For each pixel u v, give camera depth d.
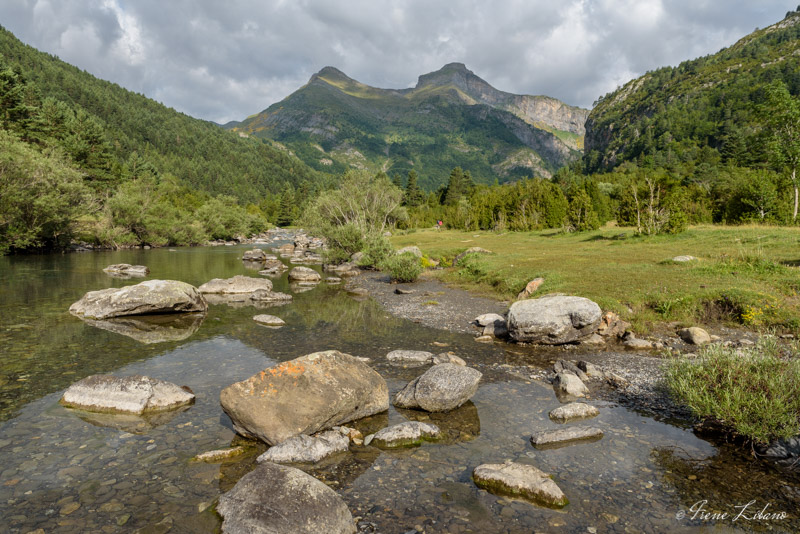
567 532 4.93
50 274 29.06
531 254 30.73
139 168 116.50
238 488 5.26
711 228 34.03
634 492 5.75
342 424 7.86
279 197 171.25
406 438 7.13
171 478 6.01
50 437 7.20
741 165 97.19
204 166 197.38
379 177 71.88
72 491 5.67
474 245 41.88
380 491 5.77
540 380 10.43
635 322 14.32
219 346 13.32
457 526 5.03
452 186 131.75
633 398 9.18
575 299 13.65
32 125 66.50
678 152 161.88
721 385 7.24
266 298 22.02
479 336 14.77
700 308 14.69
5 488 5.72
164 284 18.66
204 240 72.00
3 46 167.38
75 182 45.78
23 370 10.72
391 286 27.41
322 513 4.82
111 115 187.00
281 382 7.62
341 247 43.59
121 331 15.11
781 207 35.41
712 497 5.61
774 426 6.40
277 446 6.62
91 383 8.80
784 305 13.98
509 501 5.54
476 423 8.00
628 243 31.86
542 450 6.93
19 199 39.03
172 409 8.48
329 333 15.20
